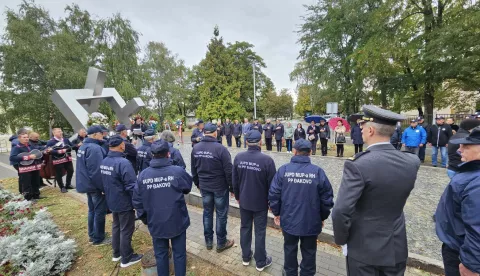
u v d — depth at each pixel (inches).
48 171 240.4
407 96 587.2
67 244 125.3
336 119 449.4
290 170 101.5
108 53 823.7
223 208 133.8
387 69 559.5
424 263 113.6
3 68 693.3
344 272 114.0
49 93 717.9
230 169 129.9
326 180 98.1
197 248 139.6
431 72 490.3
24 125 763.4
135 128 359.6
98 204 139.8
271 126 508.7
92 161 134.4
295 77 1005.8
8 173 359.3
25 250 123.0
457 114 636.1
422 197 204.5
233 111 1243.2
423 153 340.8
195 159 135.8
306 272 101.4
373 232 65.9
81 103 342.3
